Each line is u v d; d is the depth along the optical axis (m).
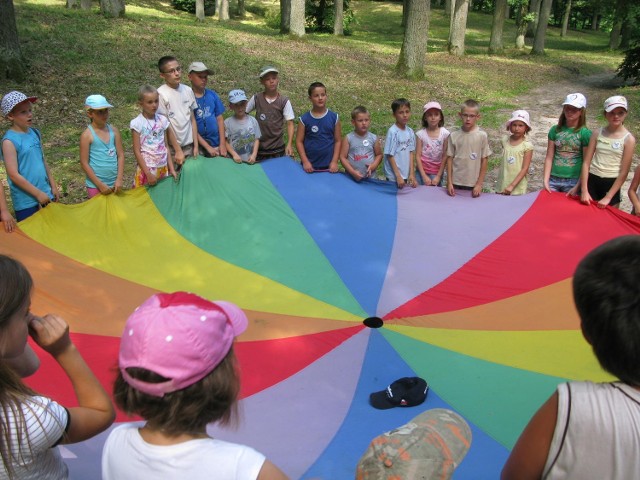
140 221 5.21
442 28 40.53
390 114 13.59
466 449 1.63
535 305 4.54
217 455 1.58
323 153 6.32
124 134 10.01
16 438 1.74
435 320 4.47
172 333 1.54
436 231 5.52
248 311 4.55
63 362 2.01
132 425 1.73
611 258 1.51
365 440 3.21
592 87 21.11
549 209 5.46
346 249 5.35
